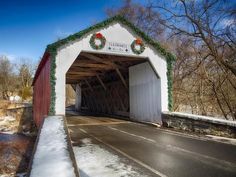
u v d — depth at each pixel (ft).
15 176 29.07
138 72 43.24
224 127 26.50
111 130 32.17
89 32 34.55
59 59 32.40
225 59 52.47
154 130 32.32
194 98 59.52
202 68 56.54
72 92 156.97
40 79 51.67
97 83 68.13
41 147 13.33
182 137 26.89
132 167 15.60
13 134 70.44
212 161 16.93
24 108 86.43
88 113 67.05
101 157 18.04
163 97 37.37
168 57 38.88
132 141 24.48
